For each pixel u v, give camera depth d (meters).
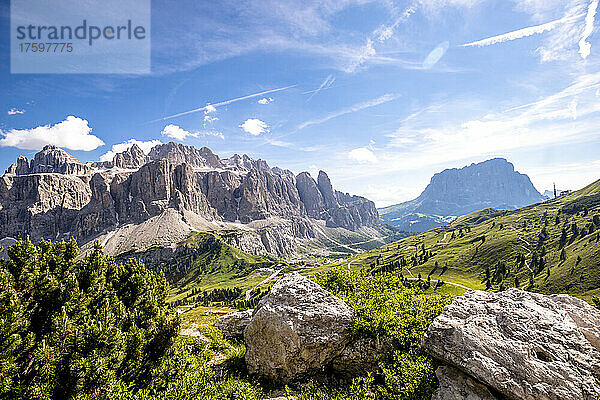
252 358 28.48
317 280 42.53
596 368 16.95
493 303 22.17
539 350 18.09
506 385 16.95
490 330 19.61
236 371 29.14
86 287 28.98
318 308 28.59
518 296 22.52
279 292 30.38
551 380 16.64
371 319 28.28
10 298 20.06
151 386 22.44
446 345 20.00
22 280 23.20
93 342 21.16
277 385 26.61
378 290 36.00
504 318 20.22
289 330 27.05
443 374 20.23
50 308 24.56
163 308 31.58
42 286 24.31
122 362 22.69
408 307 29.75
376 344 27.25
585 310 21.39
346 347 27.81
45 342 20.42
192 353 33.72
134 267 35.34
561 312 20.84
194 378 22.22
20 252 24.41
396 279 40.19
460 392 18.81
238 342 40.69
